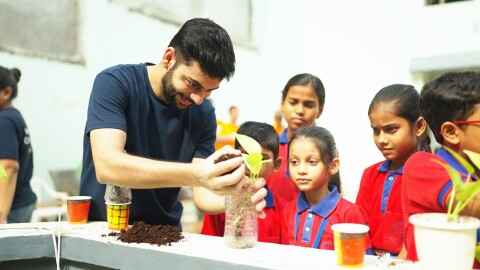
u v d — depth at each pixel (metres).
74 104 4.77
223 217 1.93
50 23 4.52
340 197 1.69
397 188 1.69
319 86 2.28
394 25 6.27
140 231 1.28
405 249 1.20
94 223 1.52
